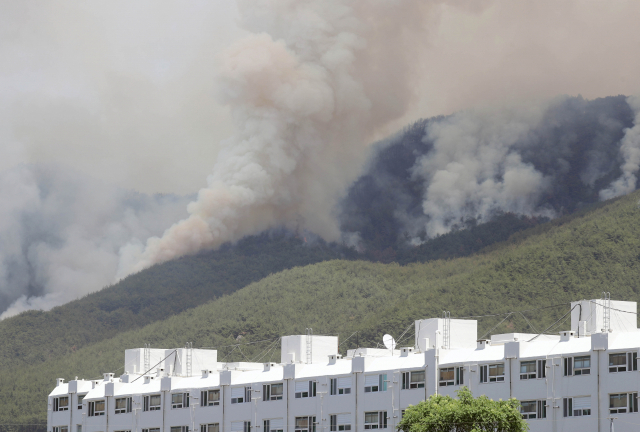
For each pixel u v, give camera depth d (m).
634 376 154.38
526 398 170.00
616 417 155.62
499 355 177.75
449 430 145.00
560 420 163.88
